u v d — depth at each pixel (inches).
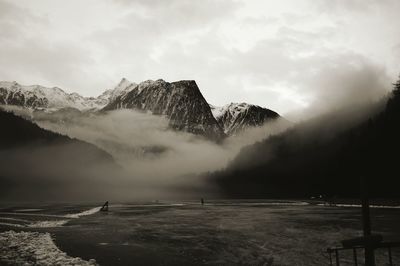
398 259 1000.9
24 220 2343.8
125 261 1030.4
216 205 4817.9
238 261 1043.3
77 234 1611.7
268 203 5315.0
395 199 3764.8
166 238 1502.2
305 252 1156.5
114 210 3649.1
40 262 954.7
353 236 1505.9
